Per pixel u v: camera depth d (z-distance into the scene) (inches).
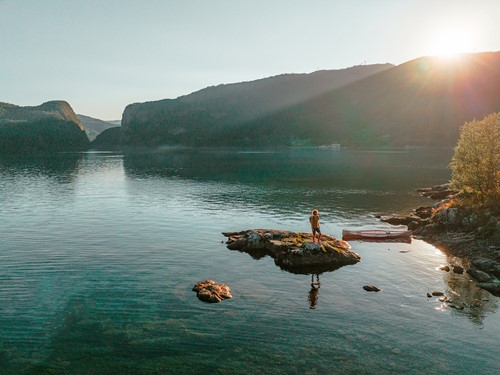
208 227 1849.2
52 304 947.3
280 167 5885.8
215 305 942.4
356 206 2447.1
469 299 971.9
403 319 863.7
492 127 1752.0
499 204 1550.2
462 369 675.4
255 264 1274.6
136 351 740.7
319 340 775.7
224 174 4835.1
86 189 3366.1
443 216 1643.7
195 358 717.3
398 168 5364.2
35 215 2143.2
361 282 1102.4
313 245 1299.2
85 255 1362.0
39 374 671.1
